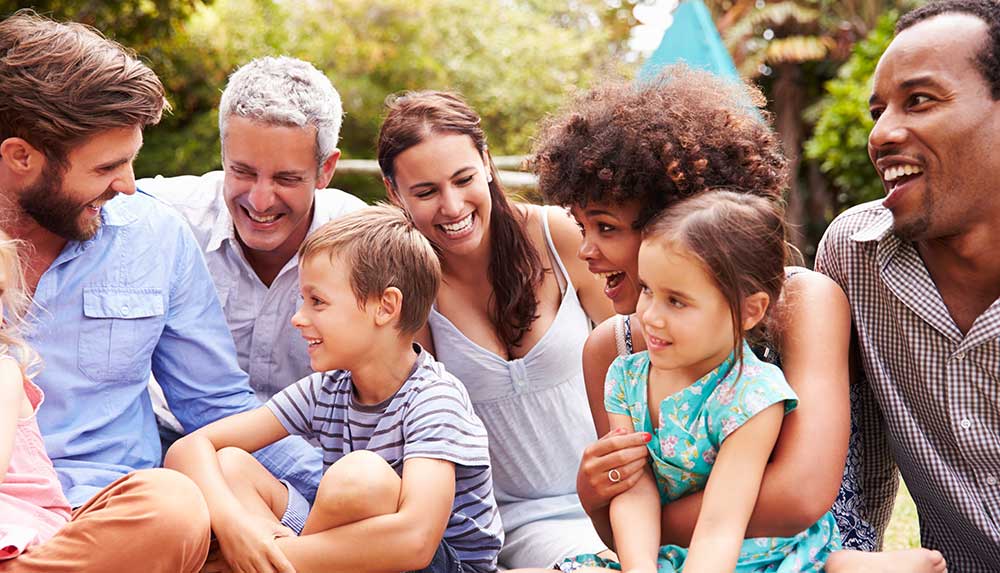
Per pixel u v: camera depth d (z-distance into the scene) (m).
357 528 2.17
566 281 3.05
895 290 2.34
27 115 2.31
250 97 2.81
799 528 2.13
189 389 2.78
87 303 2.57
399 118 2.83
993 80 2.14
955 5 2.19
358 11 12.36
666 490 2.29
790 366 2.26
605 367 2.50
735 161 2.30
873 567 2.13
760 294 2.12
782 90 11.14
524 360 2.95
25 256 2.49
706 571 2.01
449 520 2.38
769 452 2.14
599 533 2.39
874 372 2.40
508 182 4.23
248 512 2.26
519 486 3.03
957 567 2.48
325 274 2.36
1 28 2.37
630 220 2.31
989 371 2.28
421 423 2.32
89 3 7.47
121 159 2.43
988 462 2.31
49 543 2.02
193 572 2.12
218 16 10.95
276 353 3.09
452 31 12.90
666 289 2.12
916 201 2.21
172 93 10.55
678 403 2.21
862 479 2.63
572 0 15.48
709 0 11.67
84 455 2.54
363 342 2.38
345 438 2.46
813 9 11.03
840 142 9.13
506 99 12.77
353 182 11.90
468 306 2.99
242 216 2.93
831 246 2.46
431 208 2.81
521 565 2.89
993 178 2.16
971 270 2.29
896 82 2.20
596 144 2.29
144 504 2.01
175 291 2.74
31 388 2.29
